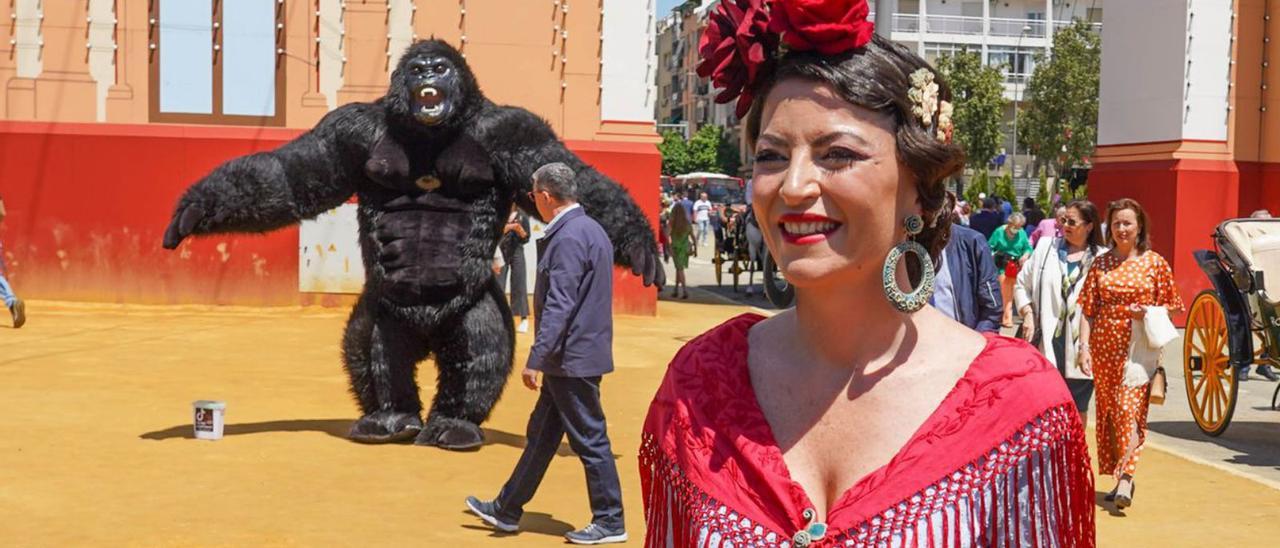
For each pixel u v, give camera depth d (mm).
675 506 2156
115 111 17953
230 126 18172
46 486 7695
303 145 9367
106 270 18000
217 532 6785
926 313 2127
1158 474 9133
